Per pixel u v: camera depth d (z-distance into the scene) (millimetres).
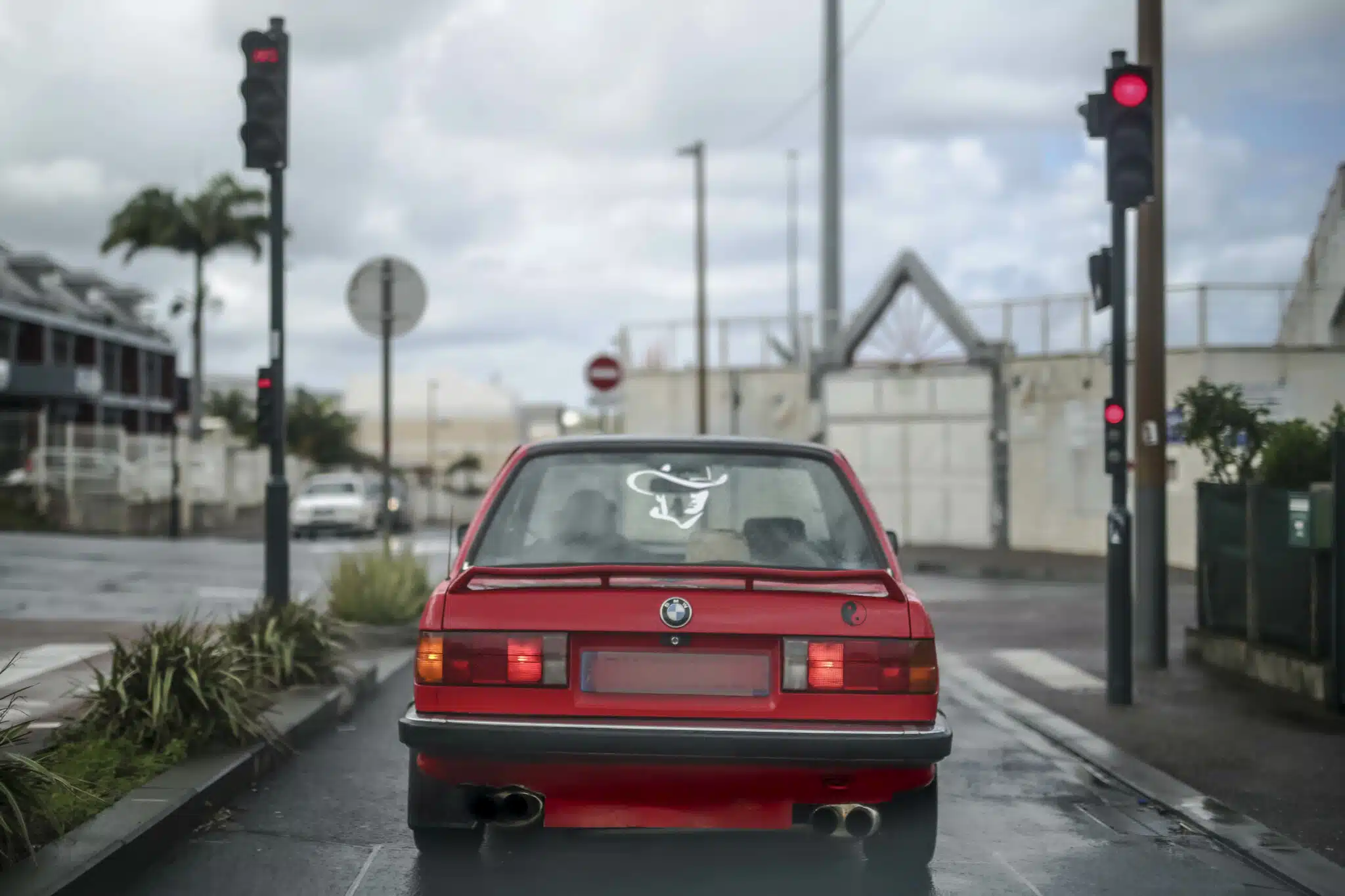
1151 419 11867
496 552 5551
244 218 52312
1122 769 7691
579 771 4891
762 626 4930
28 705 8523
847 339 32688
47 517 34094
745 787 4898
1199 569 12523
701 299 41188
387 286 13422
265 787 7094
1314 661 9969
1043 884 5562
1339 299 22859
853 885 5426
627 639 4953
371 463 79000
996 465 29578
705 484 5746
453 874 5508
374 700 10109
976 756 8273
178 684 7262
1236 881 5641
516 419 107125
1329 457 11258
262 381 10352
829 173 39344
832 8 39469
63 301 62219
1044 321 28875
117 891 5199
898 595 5012
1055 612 16828
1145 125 10055
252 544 28781
